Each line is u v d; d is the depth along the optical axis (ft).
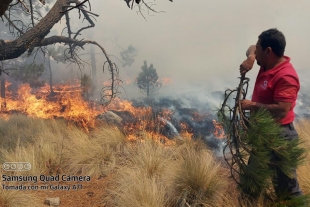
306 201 9.62
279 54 9.75
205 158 14.89
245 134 10.02
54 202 13.65
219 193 12.42
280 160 9.87
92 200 14.25
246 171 10.13
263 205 10.17
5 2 13.82
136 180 14.02
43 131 25.17
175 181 13.19
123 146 20.80
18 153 18.92
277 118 9.74
